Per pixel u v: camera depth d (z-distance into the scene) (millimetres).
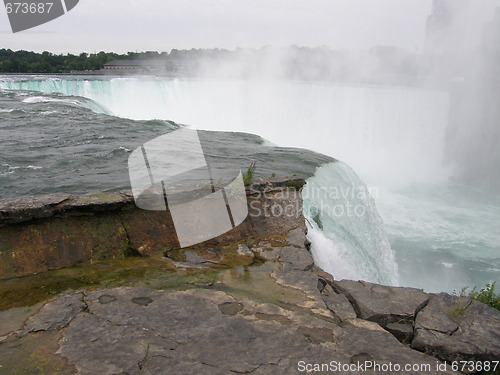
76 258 5270
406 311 4602
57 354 3518
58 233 5270
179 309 4285
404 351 3824
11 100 21125
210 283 4906
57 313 4133
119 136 14430
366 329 4141
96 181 9211
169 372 3348
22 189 8734
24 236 5066
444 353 4043
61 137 13844
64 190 8656
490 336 4262
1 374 3262
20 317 4055
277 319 4199
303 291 4824
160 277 5000
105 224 5586
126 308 4270
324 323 4176
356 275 7570
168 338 3791
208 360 3510
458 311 4629
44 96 22797
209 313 4238
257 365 3475
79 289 4633
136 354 3547
